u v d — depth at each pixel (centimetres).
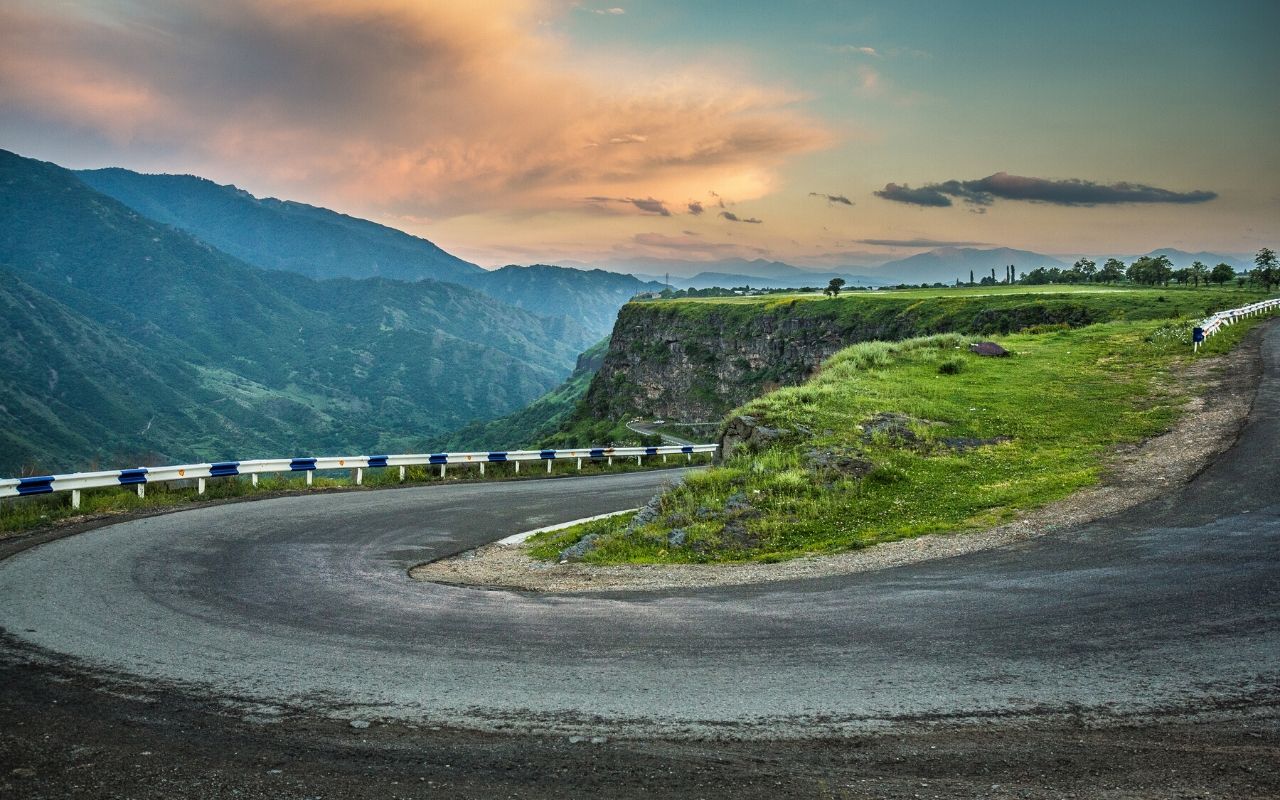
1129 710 681
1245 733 635
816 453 1950
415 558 1597
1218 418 2095
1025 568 1155
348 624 1011
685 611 1048
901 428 2130
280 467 2812
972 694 727
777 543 1517
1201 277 12381
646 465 4144
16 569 1302
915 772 593
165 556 1470
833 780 585
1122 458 1838
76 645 905
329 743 655
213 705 733
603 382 17750
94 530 1734
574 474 3672
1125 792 558
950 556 1280
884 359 3197
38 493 1975
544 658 862
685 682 780
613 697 747
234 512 2136
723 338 14812
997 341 4016
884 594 1078
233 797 567
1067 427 2162
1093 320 8038
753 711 707
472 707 728
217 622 1017
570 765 614
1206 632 846
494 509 2397
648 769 606
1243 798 545
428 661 857
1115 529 1325
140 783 586
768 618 992
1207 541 1198
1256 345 3388
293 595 1188
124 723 691
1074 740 634
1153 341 3566
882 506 1664
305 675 815
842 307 12862
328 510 2267
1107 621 898
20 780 587
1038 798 553
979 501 1614
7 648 888
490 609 1091
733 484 1859
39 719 696
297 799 563
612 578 1334
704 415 14000
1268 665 757
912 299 12275
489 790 577
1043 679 753
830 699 729
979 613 959
